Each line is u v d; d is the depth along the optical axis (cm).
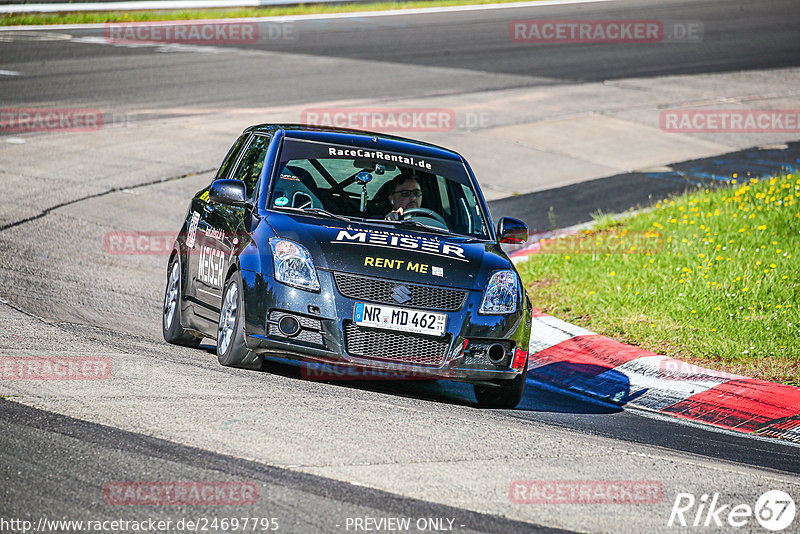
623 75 9219
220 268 2638
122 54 9394
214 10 12344
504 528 1605
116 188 5244
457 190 2838
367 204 2694
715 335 3281
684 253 4081
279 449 1878
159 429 1933
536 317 3609
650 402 2833
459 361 2406
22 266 3691
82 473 1686
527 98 8100
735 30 11825
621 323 3462
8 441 1802
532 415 2523
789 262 3828
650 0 14412
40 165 5559
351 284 2369
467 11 13175
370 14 12788
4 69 8294
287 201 2639
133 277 3819
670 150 6781
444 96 8050
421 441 2028
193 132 6569
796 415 2678
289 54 9744
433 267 2438
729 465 2172
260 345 2383
